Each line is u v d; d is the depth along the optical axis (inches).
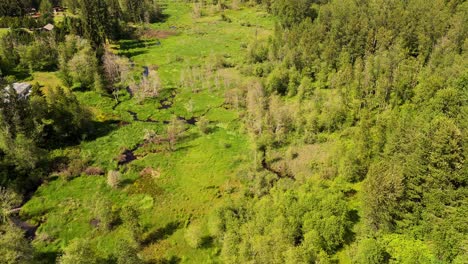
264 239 1953.7
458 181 1877.5
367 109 3174.2
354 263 1865.2
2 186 2625.5
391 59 3629.4
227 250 2059.5
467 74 2716.5
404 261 1785.2
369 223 2041.1
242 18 6825.8
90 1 5152.6
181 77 4274.1
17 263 1909.4
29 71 4362.7
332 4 5620.1
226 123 3550.7
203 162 3019.2
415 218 1935.3
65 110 3161.9
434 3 4611.2
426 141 1969.7
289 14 6008.9
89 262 1946.4
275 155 3038.9
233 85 4217.5
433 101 2603.3
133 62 4881.9
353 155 2496.3
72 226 2397.9
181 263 2153.1
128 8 6382.9
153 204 2603.3
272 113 3432.6
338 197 2089.1
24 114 2979.8
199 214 2514.8
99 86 3927.2
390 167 2054.6
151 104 3875.5
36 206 2544.3
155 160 3046.3
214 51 5265.8
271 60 4500.5
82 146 3171.8
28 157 2738.7
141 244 2277.3
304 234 1995.6
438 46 3759.8
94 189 2714.1
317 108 3376.0
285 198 2218.3
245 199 2431.1
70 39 4574.3
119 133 3376.0
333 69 4047.7
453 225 1772.9
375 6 4987.7
